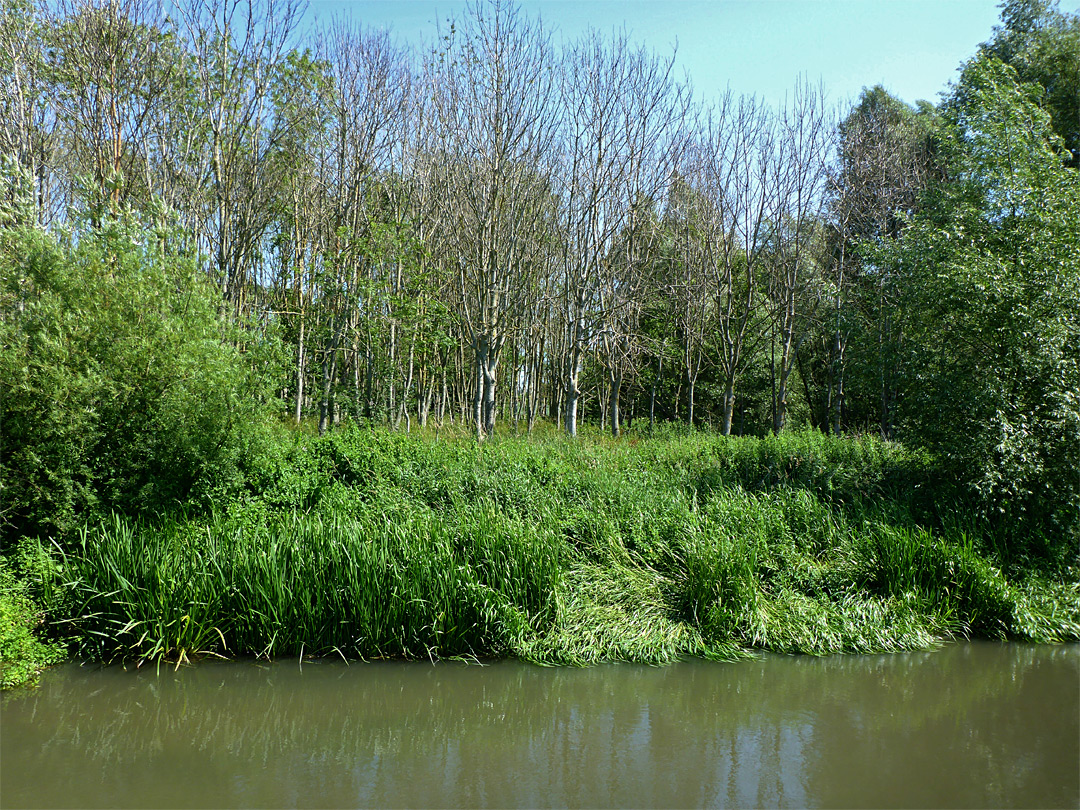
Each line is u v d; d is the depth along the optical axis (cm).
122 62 1571
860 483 1160
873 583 905
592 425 2823
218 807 484
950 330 1100
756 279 2600
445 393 2811
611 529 930
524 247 1981
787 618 821
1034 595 901
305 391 2341
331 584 757
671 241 2406
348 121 2031
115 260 921
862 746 591
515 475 1101
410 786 520
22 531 841
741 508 1001
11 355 806
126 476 891
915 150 2319
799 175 2105
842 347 2127
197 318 948
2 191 988
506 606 755
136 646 723
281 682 689
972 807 496
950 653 803
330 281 1905
